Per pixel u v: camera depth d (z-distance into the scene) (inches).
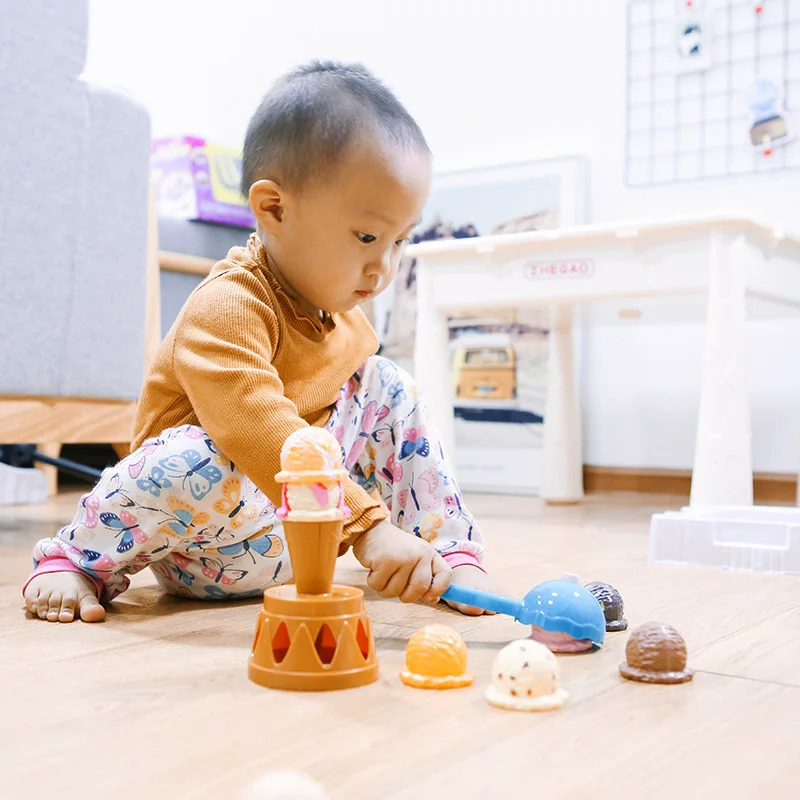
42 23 54.2
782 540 45.8
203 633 31.8
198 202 87.0
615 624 32.2
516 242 66.3
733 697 24.2
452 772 18.8
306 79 34.2
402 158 32.6
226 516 34.2
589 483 95.3
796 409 83.3
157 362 36.1
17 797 17.6
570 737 20.9
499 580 42.8
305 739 20.7
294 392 35.5
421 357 72.6
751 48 85.4
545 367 94.6
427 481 38.9
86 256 58.7
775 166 84.3
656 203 91.2
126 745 20.3
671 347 90.4
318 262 33.7
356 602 25.4
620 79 93.0
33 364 56.2
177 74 126.4
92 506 34.8
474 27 103.0
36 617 34.4
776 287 65.6
